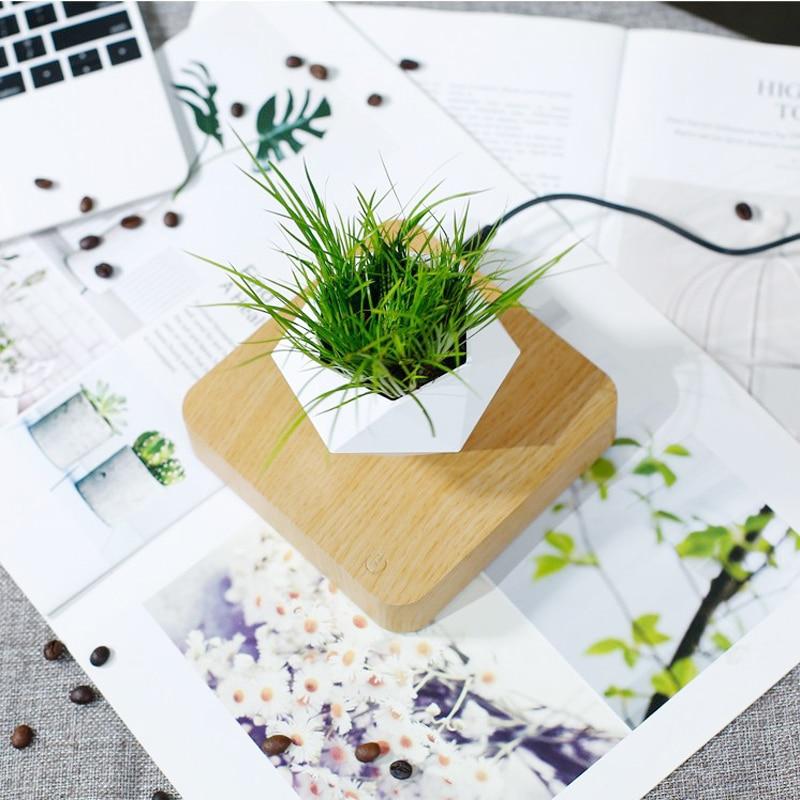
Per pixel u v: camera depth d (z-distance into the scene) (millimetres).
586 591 524
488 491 499
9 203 589
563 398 512
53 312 582
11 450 557
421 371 438
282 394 522
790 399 555
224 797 507
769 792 498
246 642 528
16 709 532
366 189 597
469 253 438
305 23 627
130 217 594
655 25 627
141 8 633
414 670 520
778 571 523
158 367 571
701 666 512
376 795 504
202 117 613
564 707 510
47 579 537
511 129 609
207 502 549
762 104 607
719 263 582
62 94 601
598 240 586
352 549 493
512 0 632
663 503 537
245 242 592
